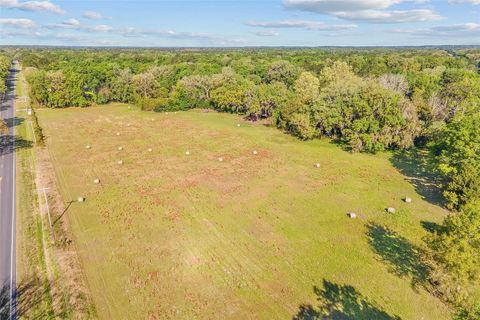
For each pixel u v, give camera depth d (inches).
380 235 1430.9
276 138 2824.8
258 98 3346.5
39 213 1551.4
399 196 1788.9
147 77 4168.3
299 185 1919.3
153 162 2252.7
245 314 1015.6
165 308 1033.5
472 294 1063.6
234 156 2383.1
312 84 3636.8
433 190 1856.5
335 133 2763.3
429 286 1124.5
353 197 1777.8
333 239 1401.3
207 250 1320.1
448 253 1042.7
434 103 2593.5
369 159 2338.8
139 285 1123.9
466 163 1681.8
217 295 1089.4
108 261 1237.7
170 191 1824.6
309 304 1054.4
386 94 2405.3
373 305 1049.5
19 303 1029.2
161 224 1499.8
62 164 2178.9
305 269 1213.7
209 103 4010.8
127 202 1690.5
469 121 1820.9
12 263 1202.0
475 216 1084.5
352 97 2586.1
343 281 1153.4
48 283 1111.6
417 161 2287.2
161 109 3846.0
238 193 1812.3
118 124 3248.0
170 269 1207.6
